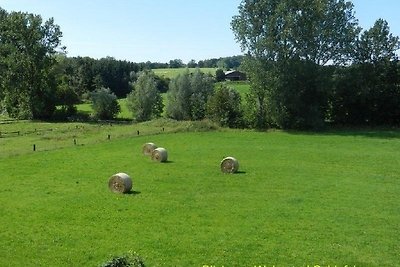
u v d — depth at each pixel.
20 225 26.03
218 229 25.36
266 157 48.28
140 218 27.25
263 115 75.06
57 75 108.62
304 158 47.81
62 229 25.38
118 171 40.56
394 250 22.38
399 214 28.09
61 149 52.41
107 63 153.88
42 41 101.06
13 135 67.56
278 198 31.86
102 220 26.89
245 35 74.81
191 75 89.81
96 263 20.92
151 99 92.31
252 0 74.38
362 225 26.02
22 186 35.03
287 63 72.94
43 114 99.62
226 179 37.78
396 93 76.06
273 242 23.38
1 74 100.19
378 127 75.31
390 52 76.31
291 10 74.12
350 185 35.81
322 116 77.50
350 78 75.56
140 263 16.58
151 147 48.94
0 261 21.12
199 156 48.59
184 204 30.25
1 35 100.56
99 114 98.38
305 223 26.36
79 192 33.22
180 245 22.97
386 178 38.41
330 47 76.50
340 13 76.19
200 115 83.88
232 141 60.31
